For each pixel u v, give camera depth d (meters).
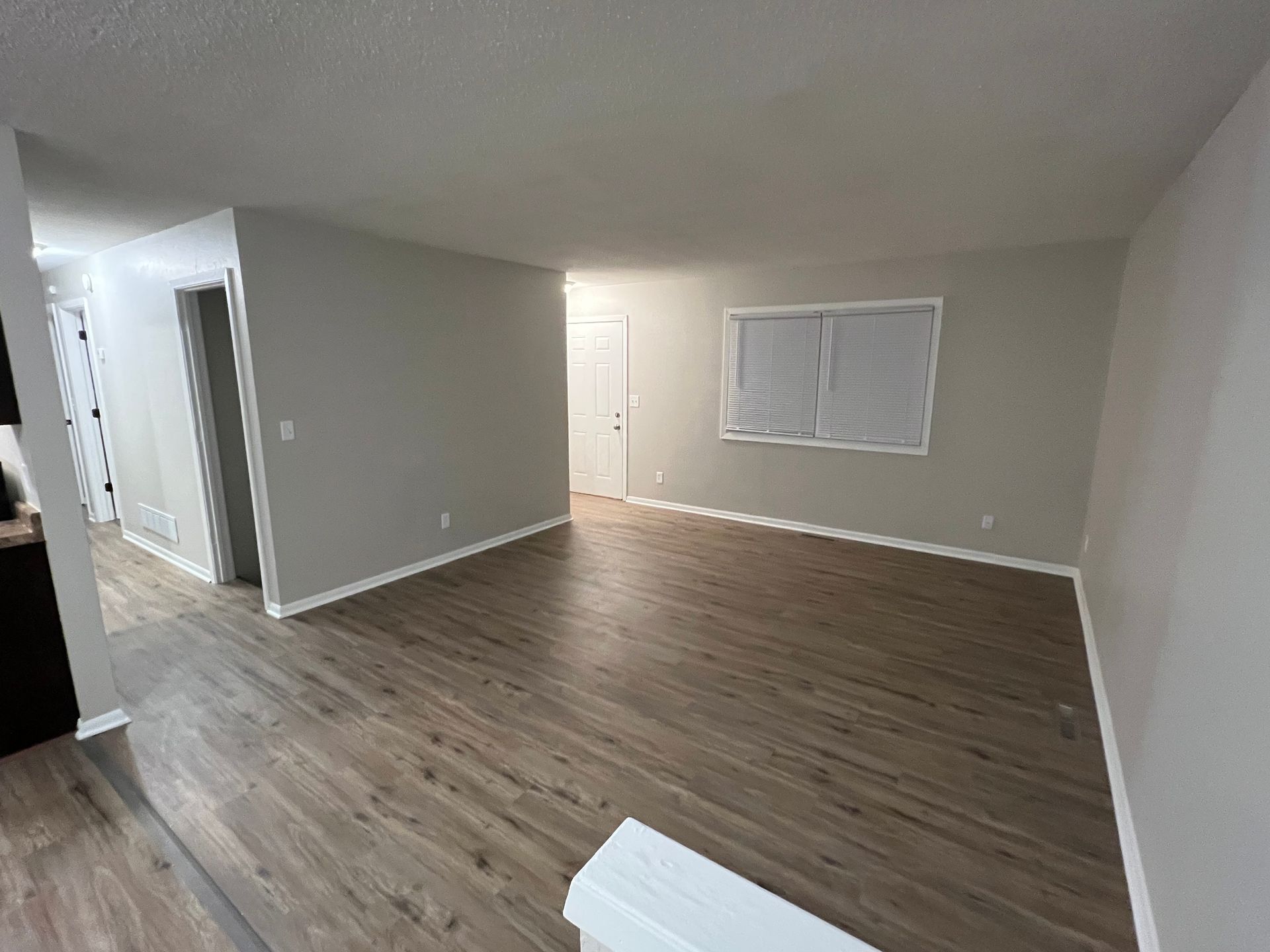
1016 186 2.73
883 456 4.99
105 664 2.55
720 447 5.80
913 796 2.19
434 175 2.58
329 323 3.66
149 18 1.39
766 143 2.21
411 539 4.34
